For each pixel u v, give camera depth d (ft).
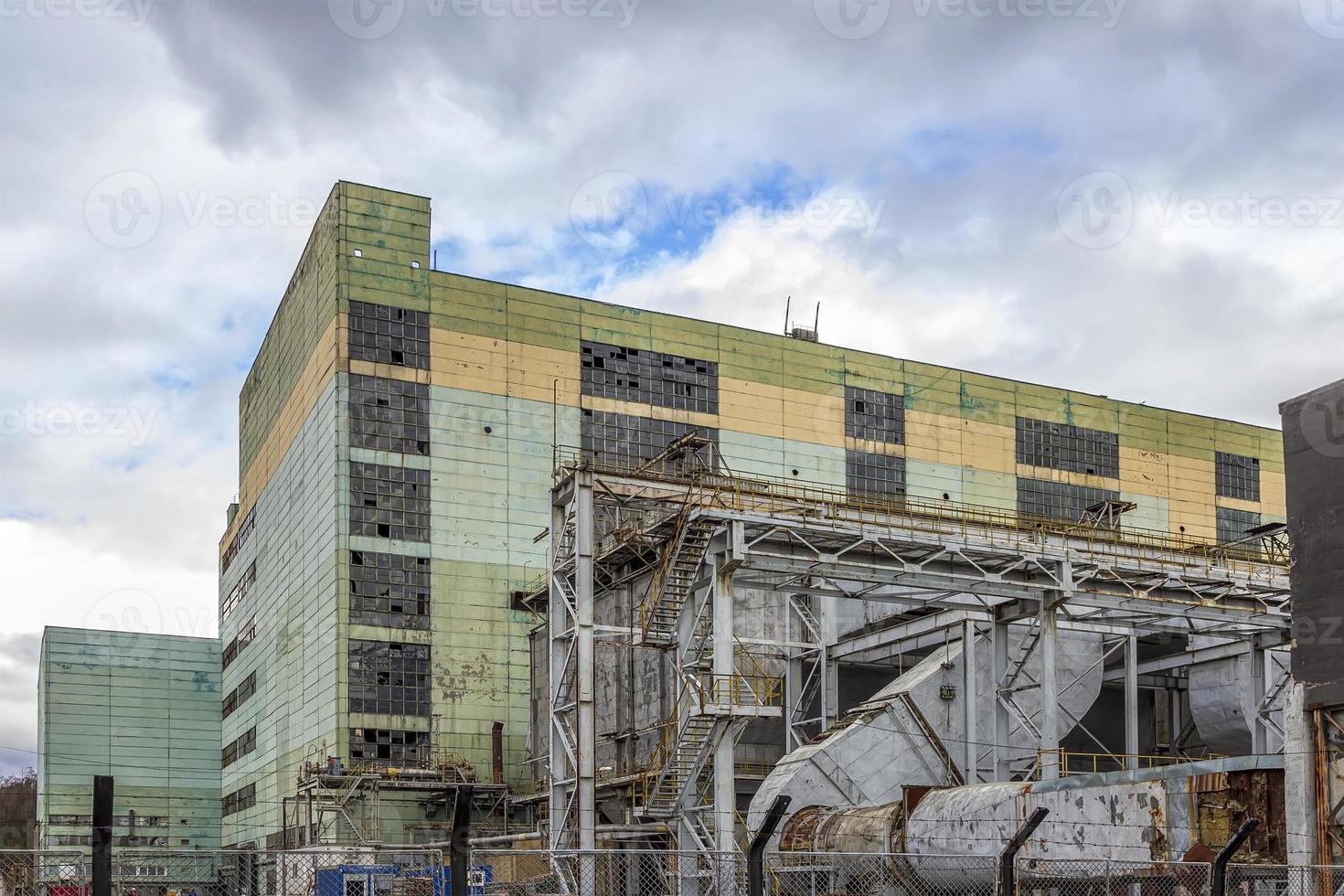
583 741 139.95
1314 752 100.68
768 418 257.14
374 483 221.05
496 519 228.22
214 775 352.69
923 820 123.54
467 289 234.99
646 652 175.63
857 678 192.13
